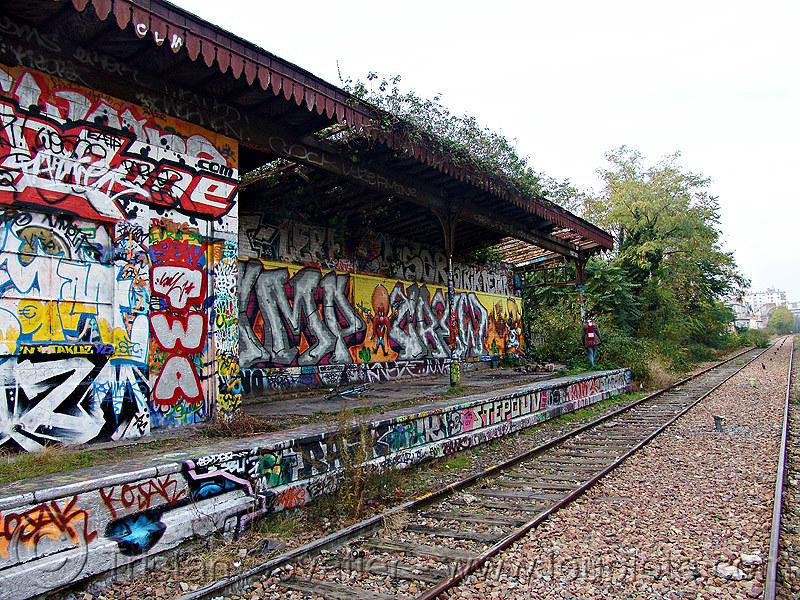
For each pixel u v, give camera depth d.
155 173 6.97
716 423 11.01
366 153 9.95
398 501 6.61
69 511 4.30
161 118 7.07
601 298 24.73
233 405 7.61
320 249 13.16
